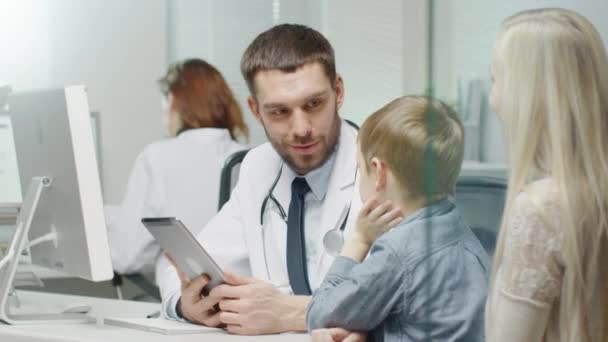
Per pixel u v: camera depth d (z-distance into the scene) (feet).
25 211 4.97
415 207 3.91
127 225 9.12
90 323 5.01
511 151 3.04
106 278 4.60
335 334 4.14
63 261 4.97
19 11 11.41
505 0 2.96
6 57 11.44
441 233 3.25
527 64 3.00
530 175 3.20
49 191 4.94
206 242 5.81
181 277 4.89
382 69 11.35
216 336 4.53
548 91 3.02
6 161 6.68
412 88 10.91
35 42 11.44
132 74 11.52
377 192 4.10
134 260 9.08
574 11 3.13
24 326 4.84
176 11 11.95
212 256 5.72
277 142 5.21
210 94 9.36
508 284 3.20
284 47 5.02
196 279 4.76
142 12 11.54
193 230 9.18
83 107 4.56
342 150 5.36
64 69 11.45
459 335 3.26
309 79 4.98
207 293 4.92
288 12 12.01
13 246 4.96
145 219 4.60
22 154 5.33
